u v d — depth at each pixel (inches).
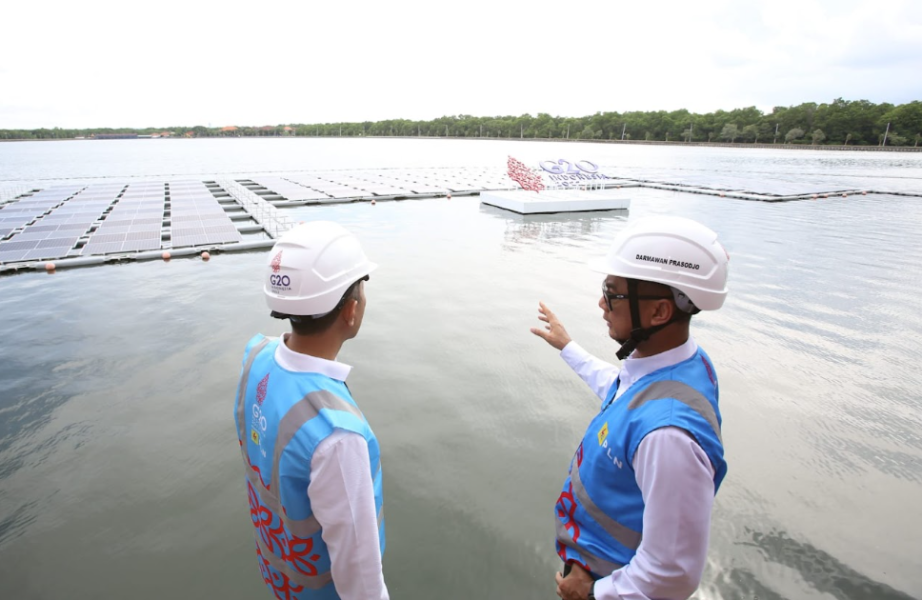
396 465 175.2
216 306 331.0
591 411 210.4
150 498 160.1
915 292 374.0
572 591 71.1
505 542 142.7
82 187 939.3
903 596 127.6
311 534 65.4
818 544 144.1
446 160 1972.2
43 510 154.9
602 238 564.4
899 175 1378.0
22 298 346.9
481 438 191.0
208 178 1145.4
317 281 63.7
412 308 329.7
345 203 804.0
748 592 129.0
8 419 202.4
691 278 63.4
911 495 164.9
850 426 203.9
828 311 335.0
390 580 130.6
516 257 473.1
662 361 67.0
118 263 437.1
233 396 220.7
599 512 68.6
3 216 626.5
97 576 131.9
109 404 213.8
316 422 60.7
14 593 127.0
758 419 208.4
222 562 136.3
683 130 4153.5
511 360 255.9
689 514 56.1
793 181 1159.0
